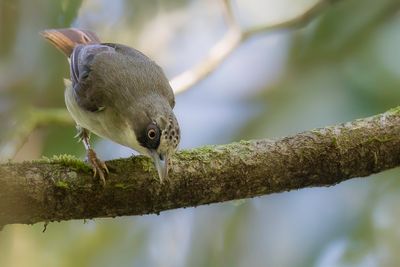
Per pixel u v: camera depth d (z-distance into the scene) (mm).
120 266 11875
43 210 7523
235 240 11805
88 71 9719
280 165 8141
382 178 11766
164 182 7875
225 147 8164
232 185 8078
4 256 11570
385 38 12992
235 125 13117
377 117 8438
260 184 8156
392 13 13102
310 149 8180
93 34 11023
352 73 12695
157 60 13820
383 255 11266
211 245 11844
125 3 13242
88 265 11875
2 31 12102
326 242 11508
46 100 12781
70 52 10695
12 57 12383
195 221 11969
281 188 8266
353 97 12484
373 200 11633
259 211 11898
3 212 7371
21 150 11938
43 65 12664
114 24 13312
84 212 7723
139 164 7887
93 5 13117
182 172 7926
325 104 12539
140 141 8906
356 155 8258
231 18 12266
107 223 12047
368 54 12820
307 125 12477
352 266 11266
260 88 13625
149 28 13633
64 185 7531
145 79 9461
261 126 12789
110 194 7734
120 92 9312
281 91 13055
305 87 12820
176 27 13875
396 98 12312
